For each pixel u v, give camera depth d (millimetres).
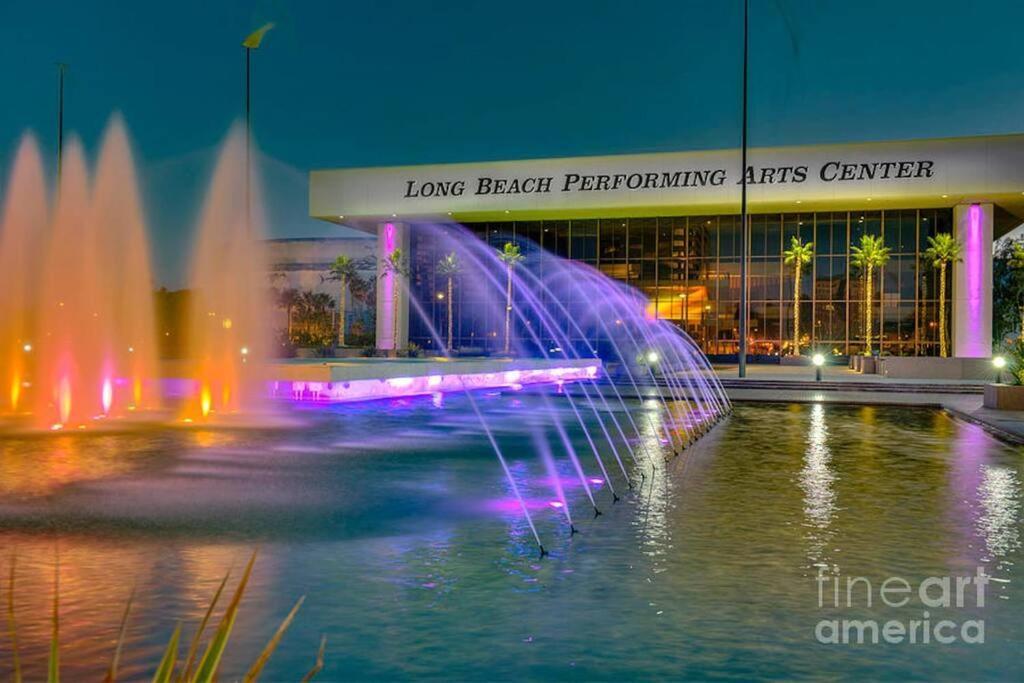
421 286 71562
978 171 56781
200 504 10117
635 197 62469
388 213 67438
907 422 21969
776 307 63688
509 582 6828
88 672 4980
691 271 65125
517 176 64688
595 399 28984
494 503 10289
